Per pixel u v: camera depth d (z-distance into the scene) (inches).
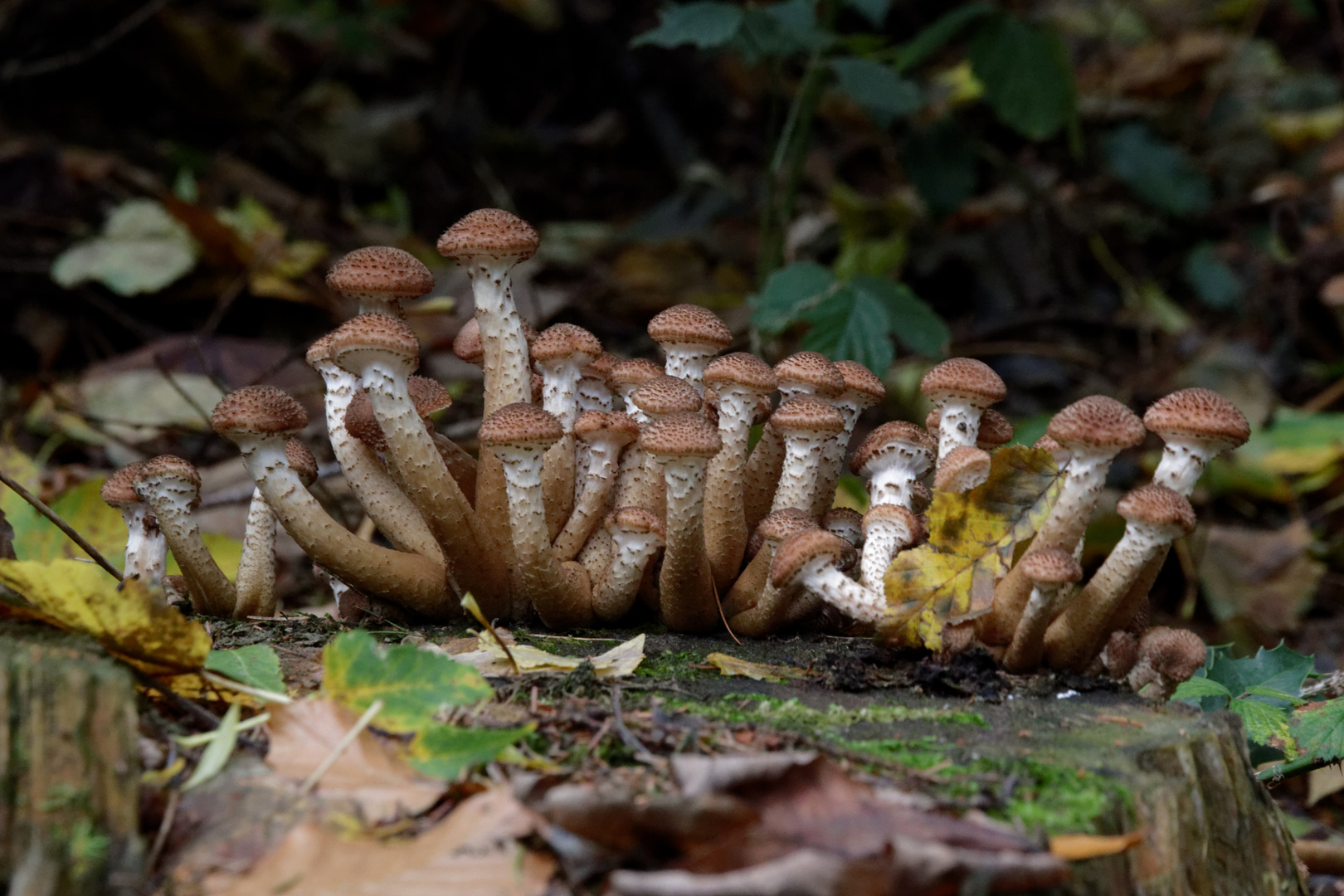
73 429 59.9
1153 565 43.3
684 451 43.3
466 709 42.1
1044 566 42.3
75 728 40.0
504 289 44.7
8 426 55.7
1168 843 41.2
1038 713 42.8
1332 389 78.2
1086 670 43.8
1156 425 42.9
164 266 68.1
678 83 109.7
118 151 83.1
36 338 67.7
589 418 44.5
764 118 109.5
